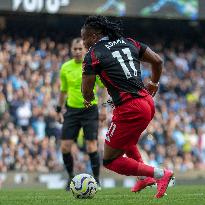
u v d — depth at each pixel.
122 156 18.05
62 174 47.69
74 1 60.91
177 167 57.16
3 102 55.53
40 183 47.47
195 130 62.03
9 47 63.56
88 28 17.53
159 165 55.88
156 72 18.16
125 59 17.23
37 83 59.41
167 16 63.22
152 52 17.80
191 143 60.12
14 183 47.16
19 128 54.81
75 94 27.78
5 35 67.56
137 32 74.88
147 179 20.41
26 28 69.00
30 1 59.72
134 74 17.23
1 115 53.88
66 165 28.34
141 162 20.19
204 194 22.33
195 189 27.84
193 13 63.66
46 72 61.41
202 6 63.78
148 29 75.00
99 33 17.58
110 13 61.75
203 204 16.77
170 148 57.78
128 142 17.50
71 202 18.09
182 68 70.94
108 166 18.09
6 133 52.16
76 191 19.70
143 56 17.81
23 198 21.34
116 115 17.31
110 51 17.25
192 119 63.75
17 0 59.38
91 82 17.33
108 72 17.16
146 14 62.72
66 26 70.31
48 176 47.66
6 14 64.44
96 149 28.05
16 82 58.66
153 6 62.81
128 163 17.94
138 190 20.62
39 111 56.28
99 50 17.27
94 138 28.00
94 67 17.17
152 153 56.16
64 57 65.81
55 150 53.00
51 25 69.88
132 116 17.06
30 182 47.44
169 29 75.44
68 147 28.14
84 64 17.28
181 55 73.25
